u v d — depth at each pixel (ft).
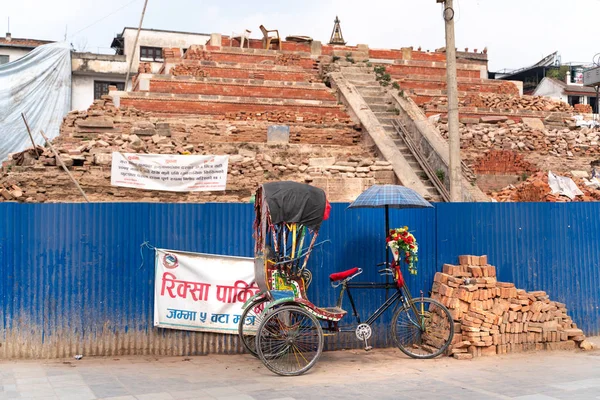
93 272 29.48
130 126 62.69
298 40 90.89
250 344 30.76
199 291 30.50
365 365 29.04
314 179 55.06
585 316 36.58
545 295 33.30
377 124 68.33
